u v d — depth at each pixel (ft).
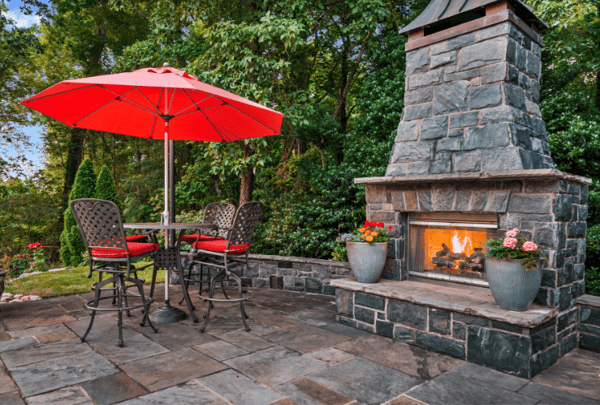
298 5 20.95
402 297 10.35
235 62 20.54
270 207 23.21
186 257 18.56
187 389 7.36
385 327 10.91
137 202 35.65
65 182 50.67
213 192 31.96
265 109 11.49
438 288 11.09
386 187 12.46
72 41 46.50
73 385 7.47
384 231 11.87
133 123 14.01
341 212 20.70
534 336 8.41
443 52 11.73
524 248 8.48
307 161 23.53
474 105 10.88
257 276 17.88
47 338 10.28
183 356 9.07
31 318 12.17
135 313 12.92
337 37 28.14
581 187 10.39
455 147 11.10
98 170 57.11
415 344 10.18
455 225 11.08
